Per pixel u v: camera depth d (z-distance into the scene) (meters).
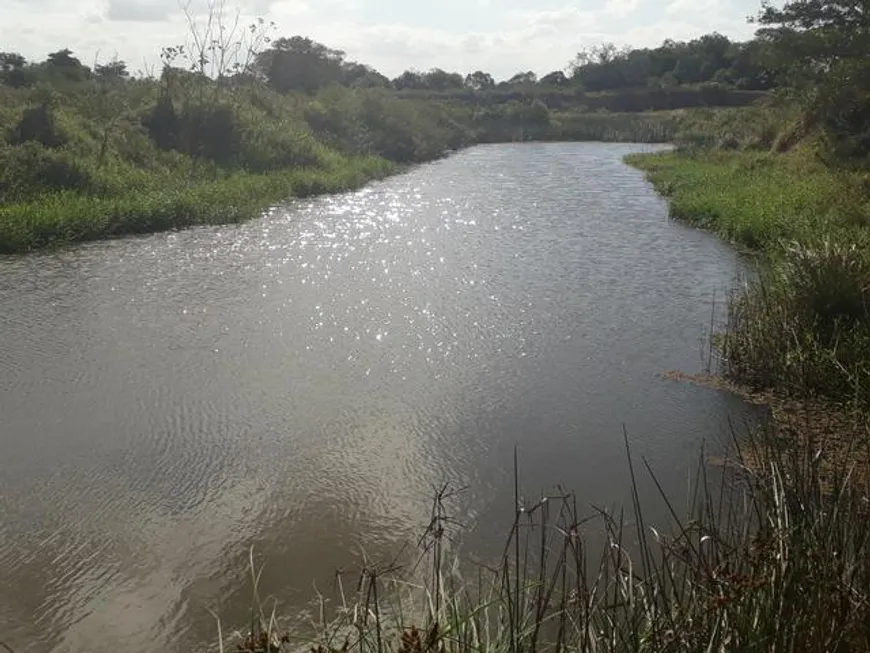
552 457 6.33
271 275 12.14
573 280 11.82
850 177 17.17
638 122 54.47
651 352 8.68
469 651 3.32
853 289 7.84
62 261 12.87
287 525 5.36
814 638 3.10
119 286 11.40
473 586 4.61
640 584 3.78
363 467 6.18
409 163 32.59
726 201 16.67
